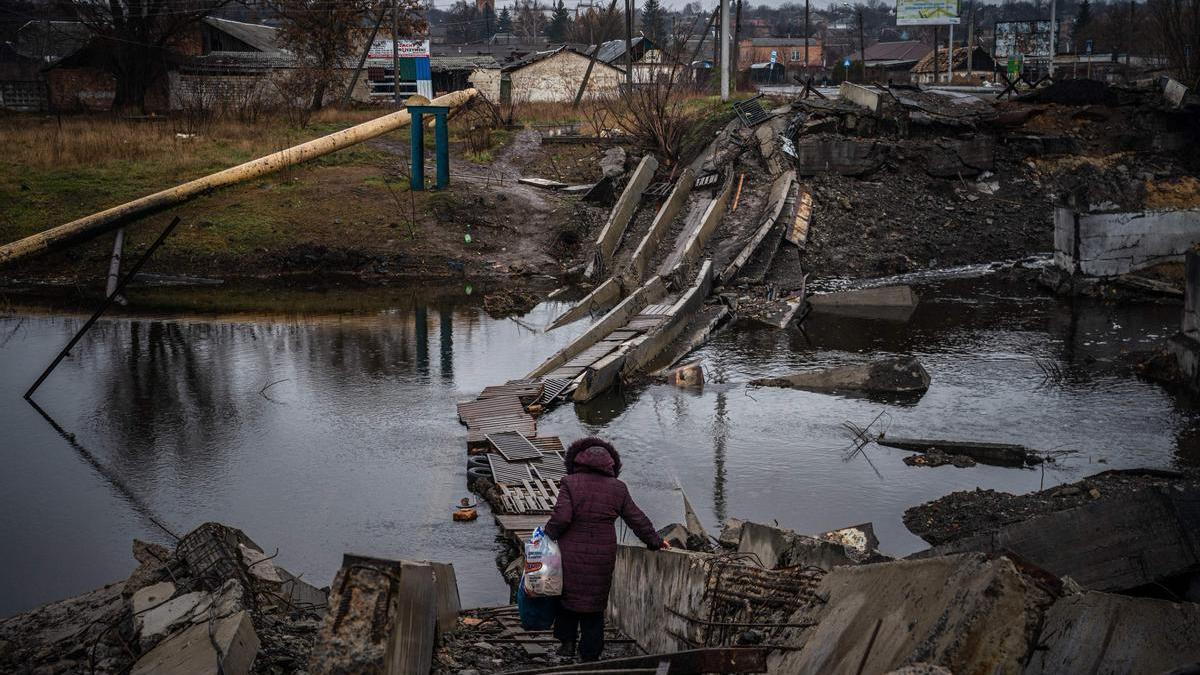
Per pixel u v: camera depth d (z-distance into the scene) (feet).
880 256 92.89
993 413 49.47
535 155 126.72
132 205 94.89
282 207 103.81
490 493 39.27
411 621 15.52
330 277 93.56
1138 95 115.85
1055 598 10.89
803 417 50.11
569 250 99.35
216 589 19.69
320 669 13.56
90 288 88.33
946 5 209.26
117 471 43.45
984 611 10.85
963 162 107.34
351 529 36.91
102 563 34.22
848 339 67.36
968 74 225.35
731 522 32.19
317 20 161.17
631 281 81.05
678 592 19.36
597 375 54.65
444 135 108.37
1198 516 21.06
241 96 154.61
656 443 46.62
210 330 71.97
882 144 106.11
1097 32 299.79
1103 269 78.64
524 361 62.95
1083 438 45.03
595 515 18.93
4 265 88.84
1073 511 21.98
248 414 51.88
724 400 53.83
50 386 57.16
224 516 38.32
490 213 104.99
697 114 124.98
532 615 19.35
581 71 189.57
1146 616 14.61
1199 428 45.78
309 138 129.49
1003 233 99.60
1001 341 65.05
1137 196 105.40
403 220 102.01
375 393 55.83
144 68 162.50
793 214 95.61
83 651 19.53
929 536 34.32
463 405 52.08
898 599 12.74
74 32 183.32
